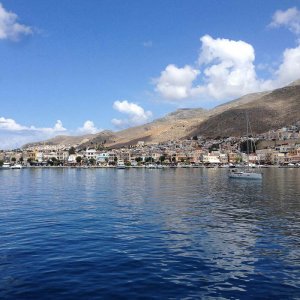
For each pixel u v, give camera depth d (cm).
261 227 4262
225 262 2873
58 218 4806
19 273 2553
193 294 2247
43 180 15300
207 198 7556
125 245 3350
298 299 2188
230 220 4750
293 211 5541
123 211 5534
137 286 2350
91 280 2438
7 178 17200
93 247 3259
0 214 5166
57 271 2602
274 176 17388
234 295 2239
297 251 3206
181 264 2809
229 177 15562
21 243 3384
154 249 3222
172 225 4369
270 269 2716
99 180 15138
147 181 14200
